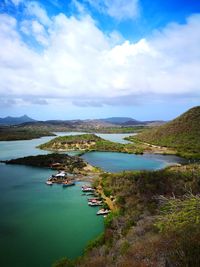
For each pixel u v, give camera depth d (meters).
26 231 42.88
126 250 23.59
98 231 42.62
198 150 138.88
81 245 37.97
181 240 16.78
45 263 33.34
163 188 56.06
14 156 126.12
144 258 19.61
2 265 32.97
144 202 48.06
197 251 15.43
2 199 59.59
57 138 177.50
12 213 50.81
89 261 26.47
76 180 77.81
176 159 118.62
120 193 57.12
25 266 32.72
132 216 39.59
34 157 109.12
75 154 135.50
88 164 104.25
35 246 37.81
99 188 67.12
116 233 34.88
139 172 68.56
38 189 68.19
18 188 69.00
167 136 180.75
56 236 40.97
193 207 13.47
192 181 58.47
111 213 46.28
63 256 34.94
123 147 154.50
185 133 175.38
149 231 27.86
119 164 106.69
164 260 16.81
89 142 172.00
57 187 70.06
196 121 184.75
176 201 14.59
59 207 54.16
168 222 14.36
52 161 102.69
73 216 49.16
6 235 41.50
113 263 22.98
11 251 36.47
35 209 53.00
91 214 50.16
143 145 169.12
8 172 89.50
